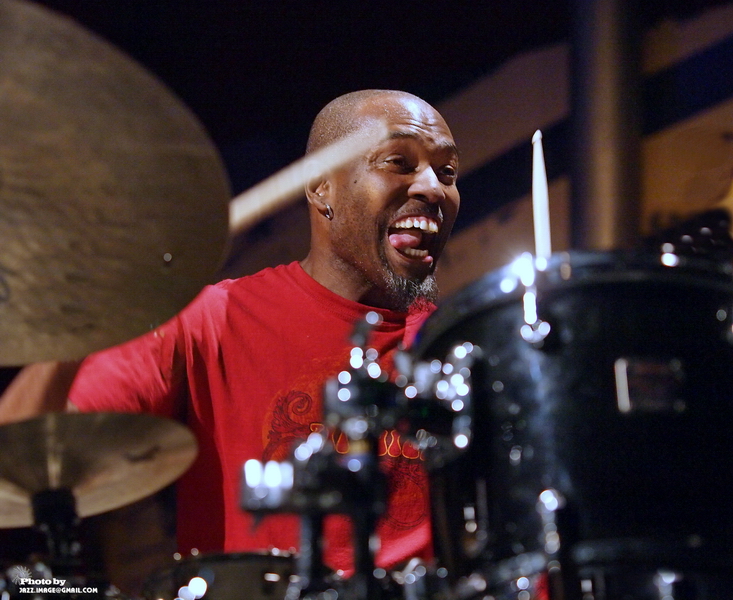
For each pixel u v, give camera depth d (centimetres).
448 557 156
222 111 396
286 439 243
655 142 401
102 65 141
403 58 408
